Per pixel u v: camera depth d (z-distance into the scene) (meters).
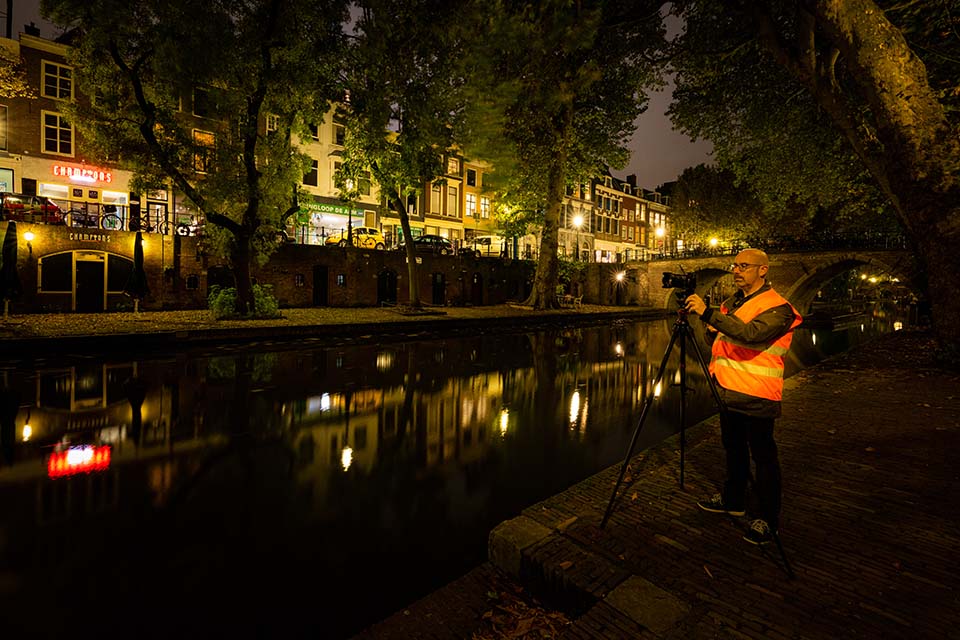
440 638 2.56
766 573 2.73
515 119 18.05
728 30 16.62
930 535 3.15
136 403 7.72
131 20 13.24
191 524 4.03
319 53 17.48
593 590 2.58
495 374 11.13
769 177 22.56
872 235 33.12
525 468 5.44
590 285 46.22
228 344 14.11
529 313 28.08
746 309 3.06
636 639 2.22
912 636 2.22
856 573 2.73
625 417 7.72
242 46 14.84
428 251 32.19
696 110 21.58
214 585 3.20
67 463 5.29
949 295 9.54
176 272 21.62
